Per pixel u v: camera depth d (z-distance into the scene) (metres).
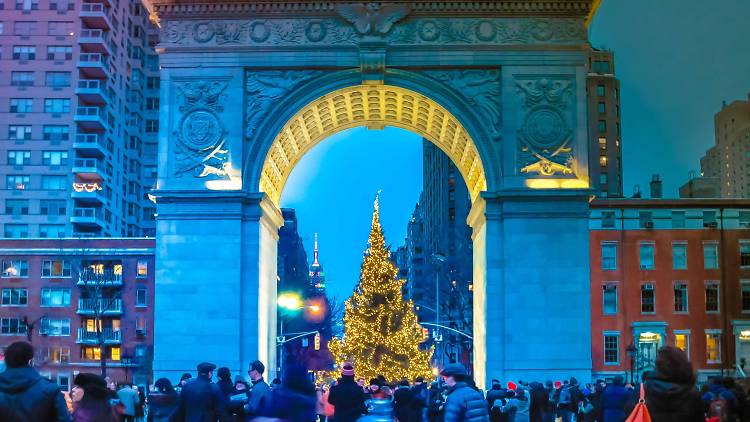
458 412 14.68
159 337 46.03
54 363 79.12
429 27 47.91
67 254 83.94
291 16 48.00
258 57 47.72
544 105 47.47
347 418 22.75
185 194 46.62
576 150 47.22
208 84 47.66
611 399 23.73
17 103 103.38
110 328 83.88
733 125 140.50
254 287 46.78
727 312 73.81
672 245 74.50
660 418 11.75
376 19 47.78
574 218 46.66
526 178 47.03
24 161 102.44
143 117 122.12
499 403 32.34
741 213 74.81
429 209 178.50
